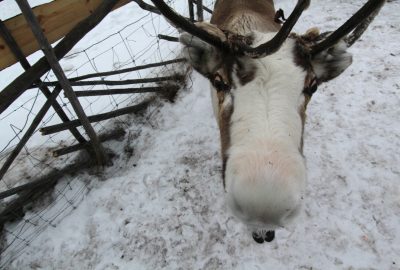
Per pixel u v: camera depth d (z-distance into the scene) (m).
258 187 0.32
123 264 0.68
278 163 0.33
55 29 0.65
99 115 0.87
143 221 0.73
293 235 0.67
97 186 0.81
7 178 0.86
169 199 0.76
